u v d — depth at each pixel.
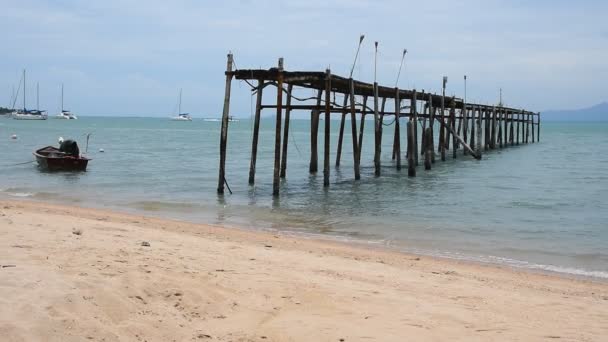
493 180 27.70
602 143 69.69
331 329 6.19
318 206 18.80
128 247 9.30
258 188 23.25
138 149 50.00
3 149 42.97
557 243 13.59
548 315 7.38
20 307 5.30
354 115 24.47
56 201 18.83
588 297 8.56
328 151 22.92
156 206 18.31
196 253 9.59
